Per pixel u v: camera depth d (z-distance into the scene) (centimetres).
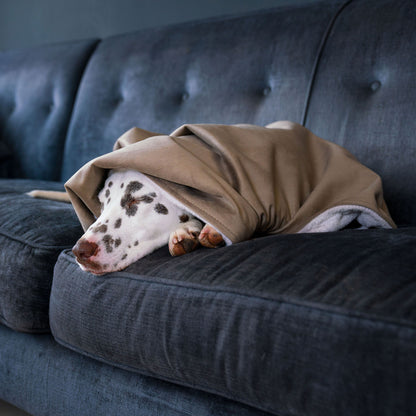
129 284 111
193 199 123
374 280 83
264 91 204
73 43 299
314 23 195
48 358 134
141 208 127
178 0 304
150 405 110
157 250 127
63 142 279
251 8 270
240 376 88
